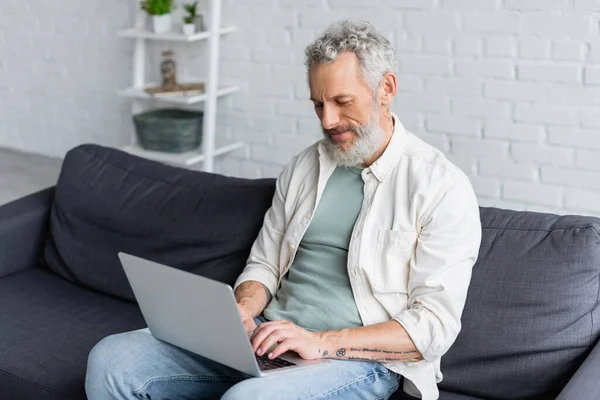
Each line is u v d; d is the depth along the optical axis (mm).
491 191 3994
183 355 2098
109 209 2777
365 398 2016
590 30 3584
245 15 4469
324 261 2180
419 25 3975
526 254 2111
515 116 3844
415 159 2102
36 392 2271
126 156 2932
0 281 2828
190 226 2611
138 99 4746
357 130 2080
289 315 2160
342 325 2098
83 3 5145
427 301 1991
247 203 2551
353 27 2084
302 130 4461
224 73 4633
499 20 3773
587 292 2041
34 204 2979
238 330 1843
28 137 5695
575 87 3676
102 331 2484
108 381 2018
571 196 3805
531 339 2047
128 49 5035
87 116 5359
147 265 1957
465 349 2105
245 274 2344
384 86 2109
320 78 2064
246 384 1888
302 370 1952
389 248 2074
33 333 2465
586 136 3701
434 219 2025
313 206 2223
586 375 1849
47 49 5402
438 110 4031
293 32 4344
